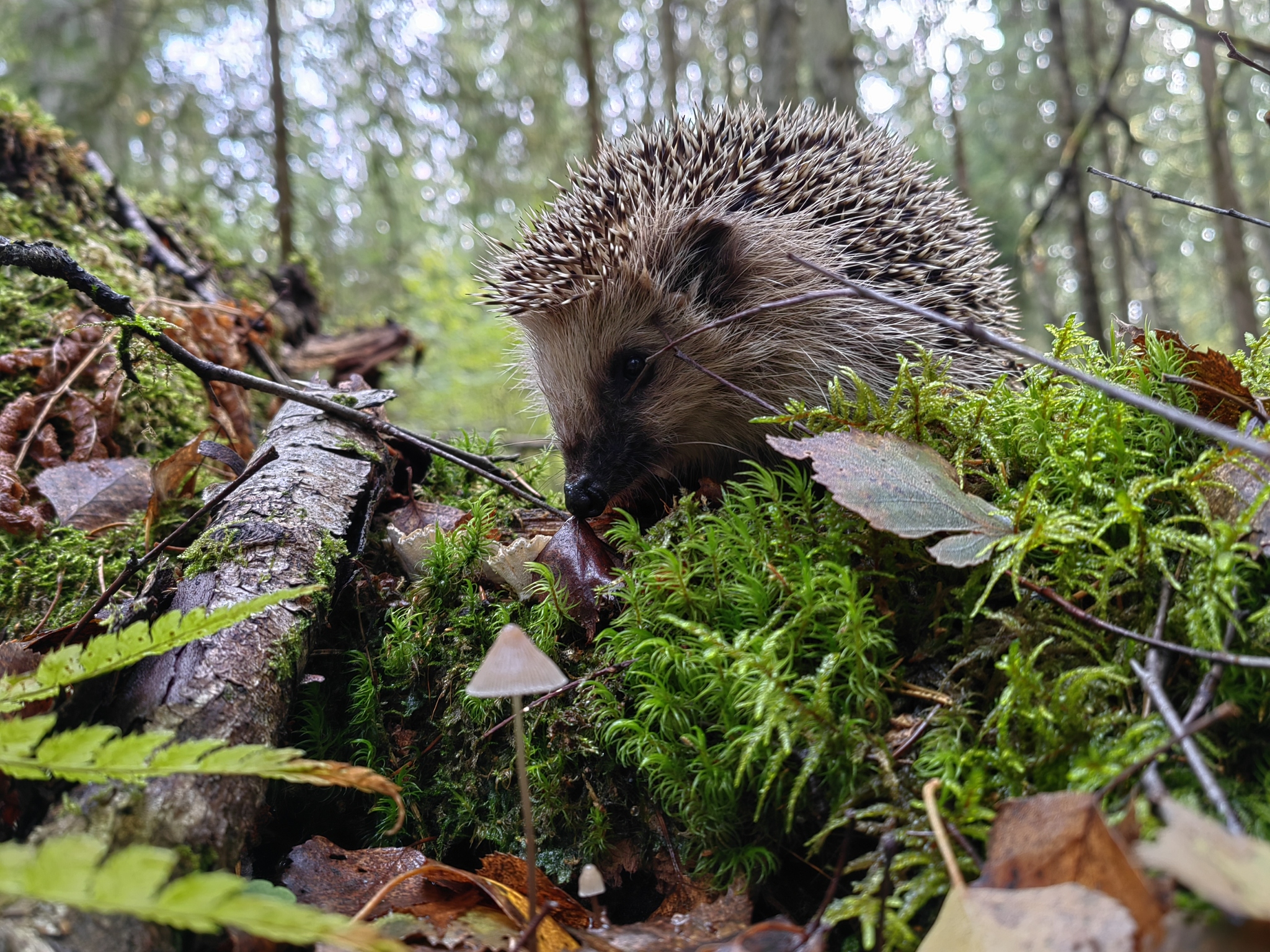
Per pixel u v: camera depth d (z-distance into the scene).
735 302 0.34
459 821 0.21
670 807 0.18
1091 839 0.12
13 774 0.13
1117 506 0.17
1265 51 0.49
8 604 0.26
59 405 0.32
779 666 0.17
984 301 0.37
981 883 0.13
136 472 0.31
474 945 0.16
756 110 0.38
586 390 0.35
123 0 1.02
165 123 1.10
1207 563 0.16
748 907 0.16
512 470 0.36
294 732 0.22
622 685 0.20
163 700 0.17
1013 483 0.20
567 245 0.34
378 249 1.31
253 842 0.17
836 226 0.33
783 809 0.17
